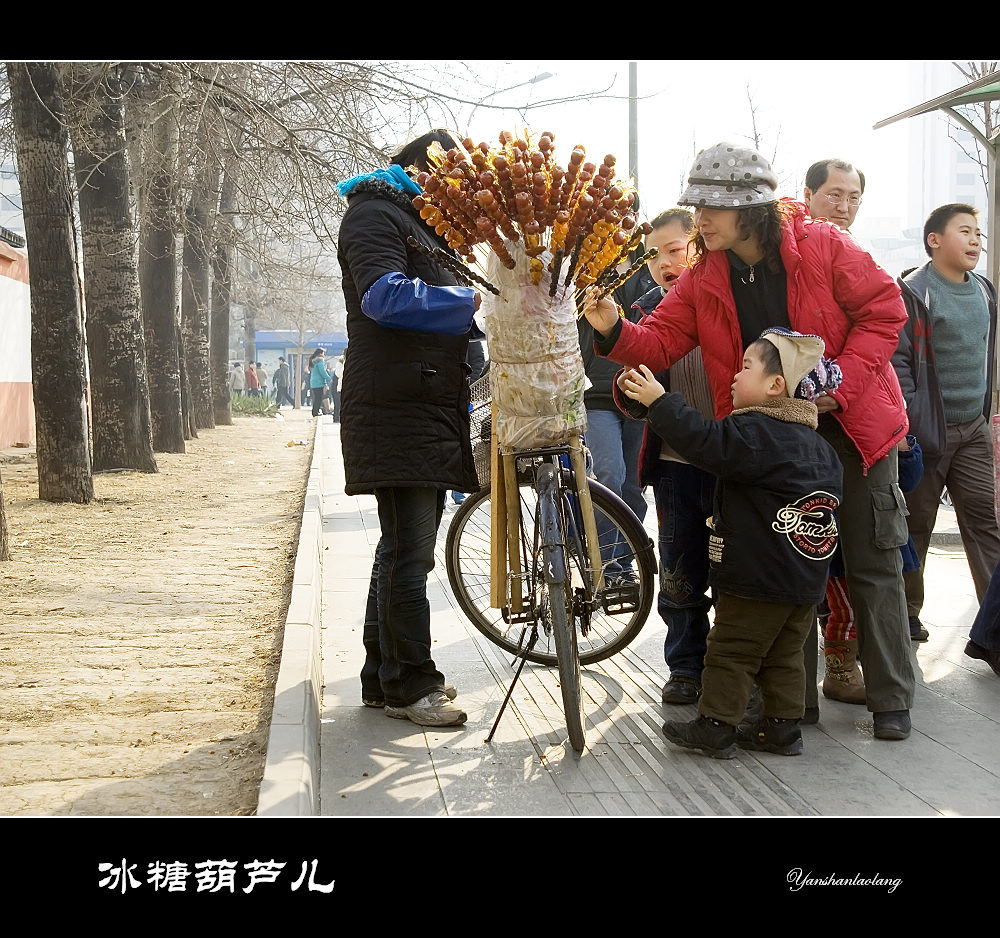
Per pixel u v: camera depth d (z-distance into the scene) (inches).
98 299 521.3
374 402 168.9
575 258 158.6
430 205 157.8
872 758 163.2
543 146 153.9
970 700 190.2
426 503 175.2
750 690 162.2
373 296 162.2
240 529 373.4
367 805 145.4
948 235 222.5
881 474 171.8
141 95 532.1
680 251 211.8
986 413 229.5
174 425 663.1
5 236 679.7
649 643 226.7
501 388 163.5
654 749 166.2
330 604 263.1
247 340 1768.0
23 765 153.6
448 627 241.6
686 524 187.5
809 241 168.2
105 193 510.0
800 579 155.1
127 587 272.1
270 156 510.9
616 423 235.0
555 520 165.6
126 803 140.9
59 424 416.5
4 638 220.4
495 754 164.1
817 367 160.6
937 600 265.3
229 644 218.5
